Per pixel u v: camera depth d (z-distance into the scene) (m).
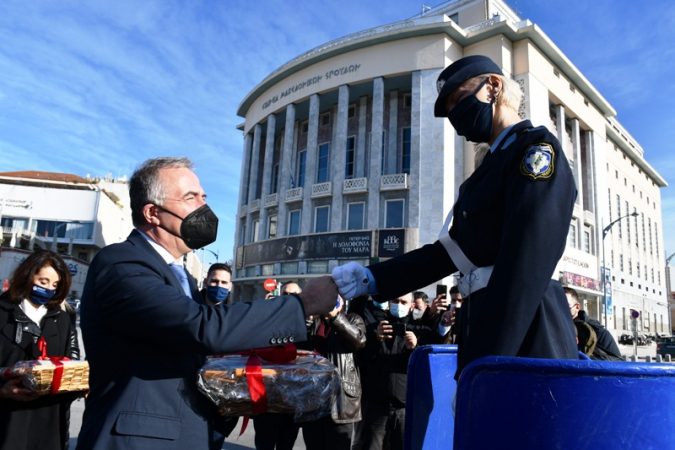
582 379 1.00
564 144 33.19
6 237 48.62
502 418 1.06
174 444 1.50
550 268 1.26
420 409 1.72
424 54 28.67
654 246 55.66
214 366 1.66
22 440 2.96
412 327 4.95
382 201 28.64
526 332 1.28
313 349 4.46
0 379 2.76
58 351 3.57
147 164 1.85
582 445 0.98
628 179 49.06
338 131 30.47
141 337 1.54
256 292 34.56
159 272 1.67
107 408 1.52
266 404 1.59
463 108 1.67
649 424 0.97
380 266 1.77
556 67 32.47
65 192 54.59
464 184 1.72
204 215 1.81
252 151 39.06
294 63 33.06
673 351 28.59
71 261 44.25
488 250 1.49
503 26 28.28
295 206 32.75
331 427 4.27
